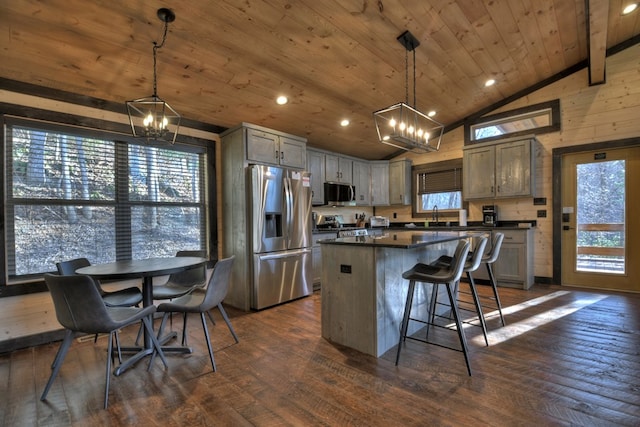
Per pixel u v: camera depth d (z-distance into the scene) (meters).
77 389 1.99
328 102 4.07
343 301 2.58
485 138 5.11
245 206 3.67
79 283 1.79
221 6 2.40
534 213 4.64
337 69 3.43
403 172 5.89
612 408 1.67
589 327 2.84
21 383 2.08
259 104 3.79
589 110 4.24
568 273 4.44
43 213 2.81
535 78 4.54
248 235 3.67
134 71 2.85
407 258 2.77
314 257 4.57
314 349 2.51
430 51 3.40
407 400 1.79
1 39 2.29
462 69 3.92
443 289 3.31
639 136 3.92
